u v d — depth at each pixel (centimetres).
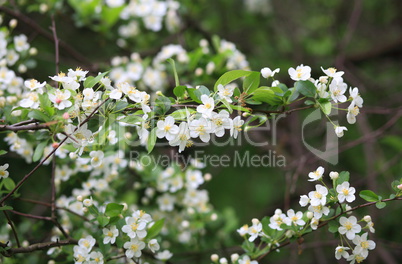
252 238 306
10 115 320
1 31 409
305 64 689
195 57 449
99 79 264
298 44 704
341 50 647
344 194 269
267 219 310
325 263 607
